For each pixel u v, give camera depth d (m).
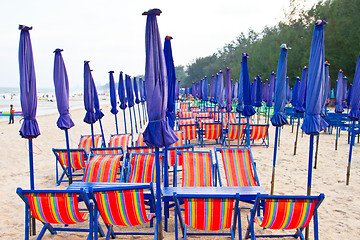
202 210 3.05
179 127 9.26
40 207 3.11
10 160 8.38
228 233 3.60
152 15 2.75
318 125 3.51
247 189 3.96
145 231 3.97
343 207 4.68
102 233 3.75
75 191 3.01
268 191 5.35
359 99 5.38
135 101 14.62
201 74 96.31
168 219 4.32
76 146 10.52
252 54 51.38
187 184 4.53
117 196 3.05
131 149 5.62
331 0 36.47
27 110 3.57
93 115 6.61
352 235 3.80
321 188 5.55
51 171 7.18
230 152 4.81
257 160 7.72
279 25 47.75
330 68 30.69
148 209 4.37
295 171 6.67
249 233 3.74
